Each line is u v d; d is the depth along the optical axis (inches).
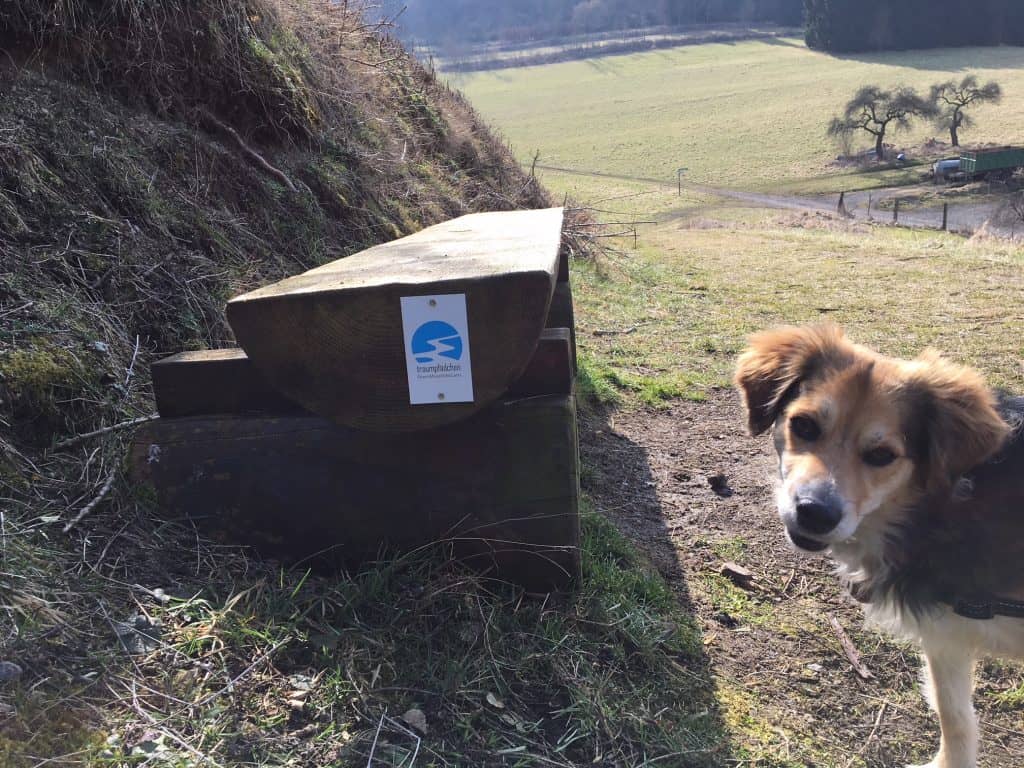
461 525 37.5
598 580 42.1
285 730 28.4
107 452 38.9
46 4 55.8
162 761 25.4
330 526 37.4
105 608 31.0
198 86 68.3
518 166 183.6
